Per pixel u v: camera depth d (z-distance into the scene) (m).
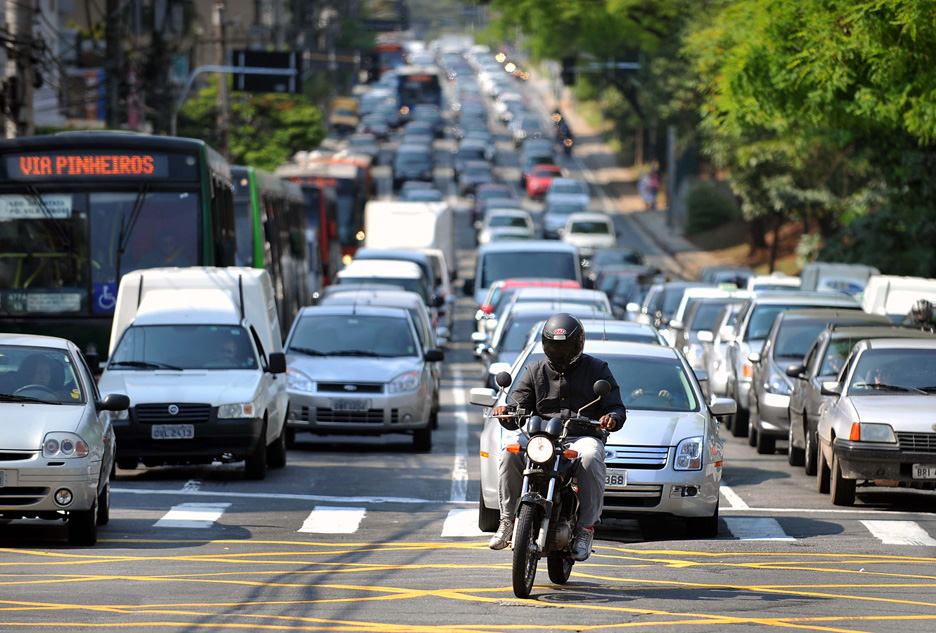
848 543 41.28
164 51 139.38
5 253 67.50
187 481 55.41
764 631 27.62
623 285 135.25
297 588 32.44
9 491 38.25
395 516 46.88
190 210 68.06
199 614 29.16
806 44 73.62
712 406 45.16
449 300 126.56
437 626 27.73
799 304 77.50
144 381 55.69
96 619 28.58
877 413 49.25
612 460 41.53
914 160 95.50
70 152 67.69
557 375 30.91
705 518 42.53
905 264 136.88
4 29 84.88
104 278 67.56
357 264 110.62
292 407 66.44
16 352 42.31
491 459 41.62
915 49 69.69
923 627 28.55
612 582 33.31
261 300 63.91
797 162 158.50
